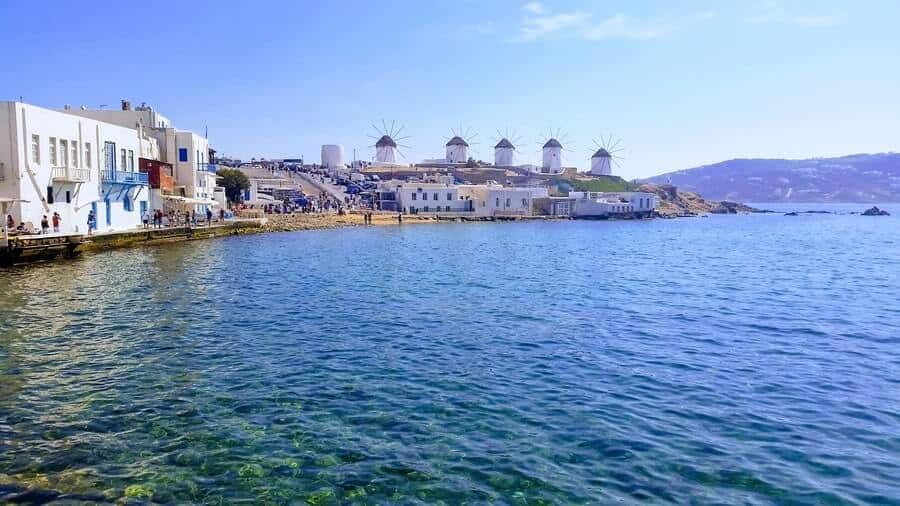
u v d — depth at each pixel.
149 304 30.27
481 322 27.38
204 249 60.84
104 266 44.25
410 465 12.61
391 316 28.45
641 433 14.39
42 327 24.75
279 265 49.28
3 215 45.22
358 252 63.53
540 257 61.25
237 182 117.06
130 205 65.50
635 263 56.28
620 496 11.45
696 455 13.23
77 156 54.47
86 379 18.03
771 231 121.94
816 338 24.84
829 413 15.97
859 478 12.27
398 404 16.19
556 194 191.50
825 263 57.91
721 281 43.41
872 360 21.42
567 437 14.10
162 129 79.44
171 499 11.18
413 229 111.50
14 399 16.22
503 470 12.42
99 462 12.57
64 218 51.97
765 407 16.36
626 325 27.06
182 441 13.65
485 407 16.03
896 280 44.75
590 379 18.69
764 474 12.38
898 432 14.70
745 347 23.16
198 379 18.16
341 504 11.10
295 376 18.59
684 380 18.72
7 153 46.03
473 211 156.62
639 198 188.50
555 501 11.24
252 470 12.32
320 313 28.95
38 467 12.30
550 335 24.84
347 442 13.71
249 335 24.08
